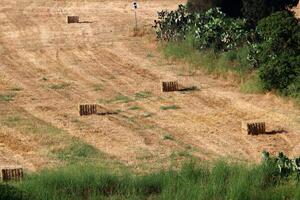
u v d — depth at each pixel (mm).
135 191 48375
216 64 95438
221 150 66625
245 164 55250
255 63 91250
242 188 46250
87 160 63719
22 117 78500
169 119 77500
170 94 87562
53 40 117938
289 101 81250
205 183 48594
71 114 79812
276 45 87250
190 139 70375
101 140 70188
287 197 46375
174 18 107812
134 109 81625
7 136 71438
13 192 45656
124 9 140250
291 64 84062
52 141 69750
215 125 74938
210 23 99875
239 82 90500
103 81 94500
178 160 63438
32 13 139375
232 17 109562
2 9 143625
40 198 45938
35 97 87375
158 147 67688
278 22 87500
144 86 91562
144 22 126250
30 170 60875
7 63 105125
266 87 85188
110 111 80875
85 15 136250
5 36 122125
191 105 82750
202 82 92312
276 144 68250
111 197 47438
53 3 148375
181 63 101000
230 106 81562
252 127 71188
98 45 113438
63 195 47156
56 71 100312
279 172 51031
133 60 104062
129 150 66750
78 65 103125
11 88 91875
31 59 107125
